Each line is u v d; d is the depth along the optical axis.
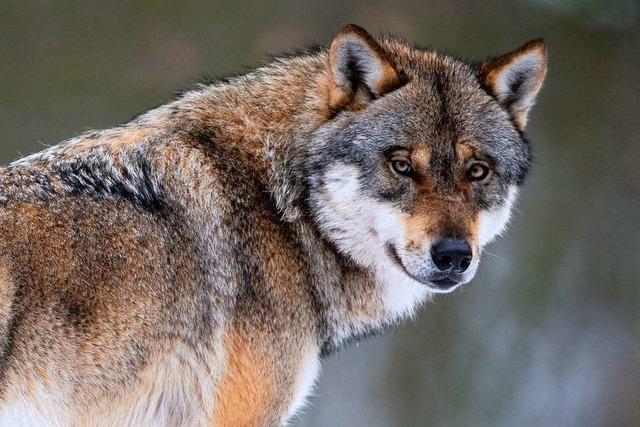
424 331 25.98
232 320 9.97
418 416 25.56
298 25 30.36
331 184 10.27
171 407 9.92
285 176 10.39
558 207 28.62
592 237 28.31
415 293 11.26
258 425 10.20
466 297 26.50
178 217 9.95
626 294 27.75
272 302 10.13
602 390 26.55
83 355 9.39
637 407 26.44
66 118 29.19
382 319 11.11
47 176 9.68
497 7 30.84
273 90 10.71
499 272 27.27
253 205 10.23
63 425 9.46
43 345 9.24
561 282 27.69
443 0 30.73
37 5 29.05
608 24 30.97
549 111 30.16
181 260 9.83
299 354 10.34
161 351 9.72
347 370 25.41
